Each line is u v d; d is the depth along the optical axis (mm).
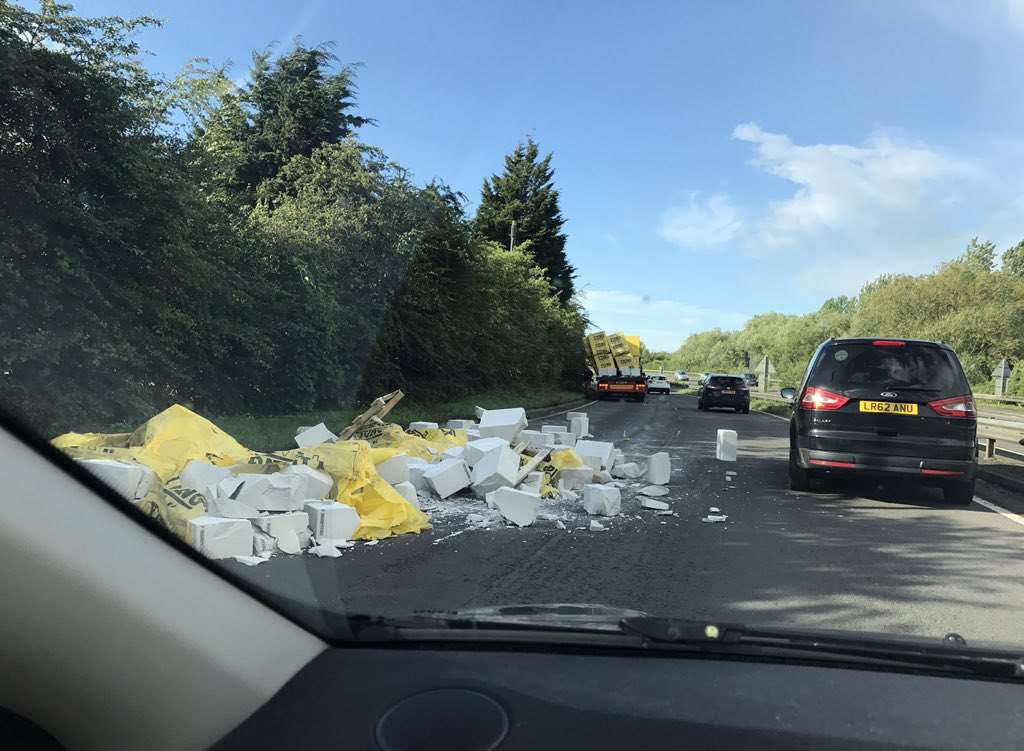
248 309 12688
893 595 5000
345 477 6695
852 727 2023
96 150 9312
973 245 73688
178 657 1988
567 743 1914
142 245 9875
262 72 21281
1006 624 4434
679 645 2490
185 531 4824
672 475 10781
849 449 8375
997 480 10391
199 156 11711
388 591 4816
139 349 9859
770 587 5145
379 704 2111
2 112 8320
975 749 1940
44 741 1822
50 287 8398
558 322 37531
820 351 8875
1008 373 42250
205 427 6777
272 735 1988
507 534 6703
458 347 22047
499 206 45625
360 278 16609
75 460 1967
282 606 2465
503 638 2547
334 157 17203
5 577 1713
